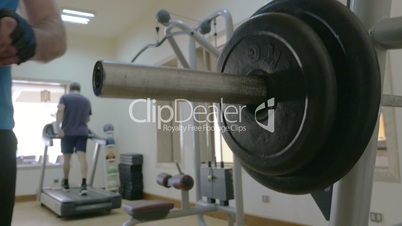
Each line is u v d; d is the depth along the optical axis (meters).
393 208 2.35
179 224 3.70
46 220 4.18
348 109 0.45
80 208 4.23
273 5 0.57
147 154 5.80
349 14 0.47
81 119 4.79
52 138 4.92
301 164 0.48
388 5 0.53
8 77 0.80
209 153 2.47
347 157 0.46
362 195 0.53
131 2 5.44
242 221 2.13
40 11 0.71
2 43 0.47
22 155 6.12
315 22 0.49
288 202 3.12
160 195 5.31
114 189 6.28
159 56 5.43
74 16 5.88
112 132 6.58
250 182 3.53
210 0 4.12
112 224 3.91
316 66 0.45
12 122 0.81
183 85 0.48
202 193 2.49
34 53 0.53
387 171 2.39
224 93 0.51
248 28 0.56
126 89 0.44
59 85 6.59
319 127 0.45
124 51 6.74
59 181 6.23
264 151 0.54
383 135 2.46
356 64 0.45
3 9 0.48
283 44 0.49
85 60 6.82
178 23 2.21
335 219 0.55
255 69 0.55
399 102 0.70
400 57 2.35
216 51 2.09
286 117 0.50
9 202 0.78
